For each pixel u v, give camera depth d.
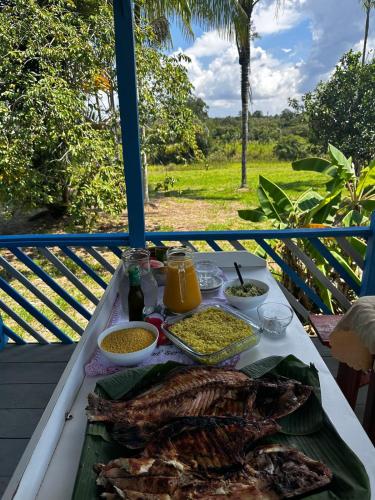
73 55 5.87
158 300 1.43
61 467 0.74
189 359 1.04
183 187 11.79
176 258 1.29
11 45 5.58
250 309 1.34
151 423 0.76
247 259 1.75
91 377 1.01
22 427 1.74
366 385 1.81
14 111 5.64
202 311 1.23
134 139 1.85
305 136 11.34
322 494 0.63
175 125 7.52
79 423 0.85
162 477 0.62
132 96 1.76
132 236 2.07
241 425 0.73
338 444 0.74
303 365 0.95
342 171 3.48
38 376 2.11
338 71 7.93
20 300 2.37
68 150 6.09
